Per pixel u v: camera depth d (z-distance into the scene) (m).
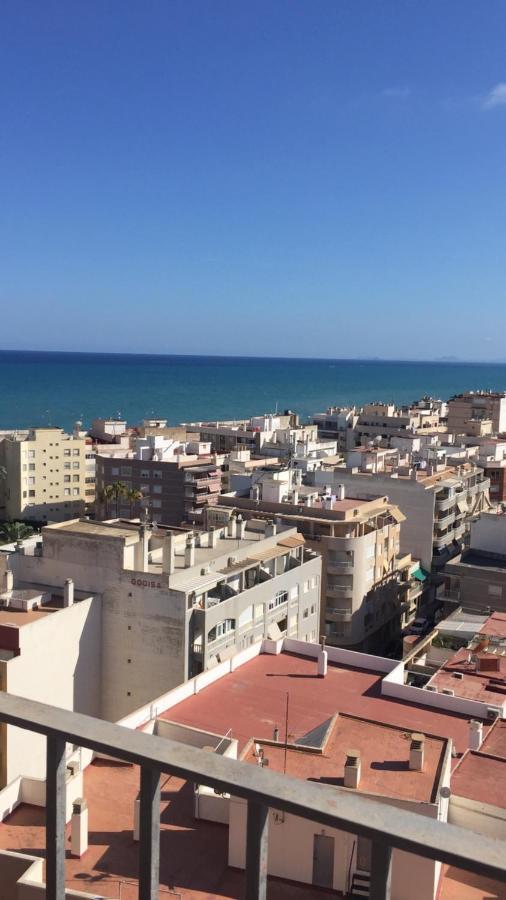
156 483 143.75
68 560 64.19
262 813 5.02
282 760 29.20
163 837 27.39
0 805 29.33
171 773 5.17
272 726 40.56
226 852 26.61
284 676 47.19
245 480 115.06
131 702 62.34
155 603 61.12
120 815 29.28
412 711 42.72
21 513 162.75
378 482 118.38
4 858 22.53
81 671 61.00
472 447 164.62
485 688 49.00
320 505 99.50
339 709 42.84
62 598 64.25
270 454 175.50
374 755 29.77
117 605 62.22
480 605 90.69
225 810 28.11
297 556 76.50
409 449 164.38
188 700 43.22
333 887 24.31
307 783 5.02
